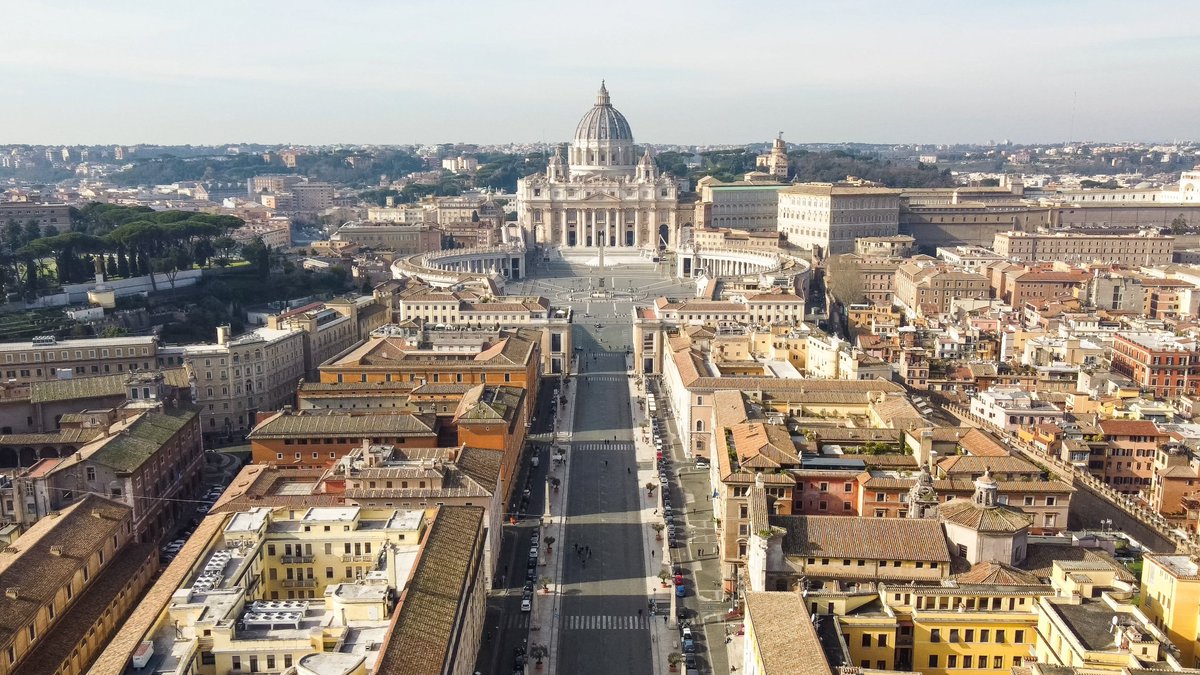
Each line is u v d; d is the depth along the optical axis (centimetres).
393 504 19762
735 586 19775
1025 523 16138
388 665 12862
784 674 12469
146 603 15150
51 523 18925
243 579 16225
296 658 14100
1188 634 13550
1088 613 13825
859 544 16100
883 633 14375
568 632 18412
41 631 15988
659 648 17838
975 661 14538
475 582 17488
